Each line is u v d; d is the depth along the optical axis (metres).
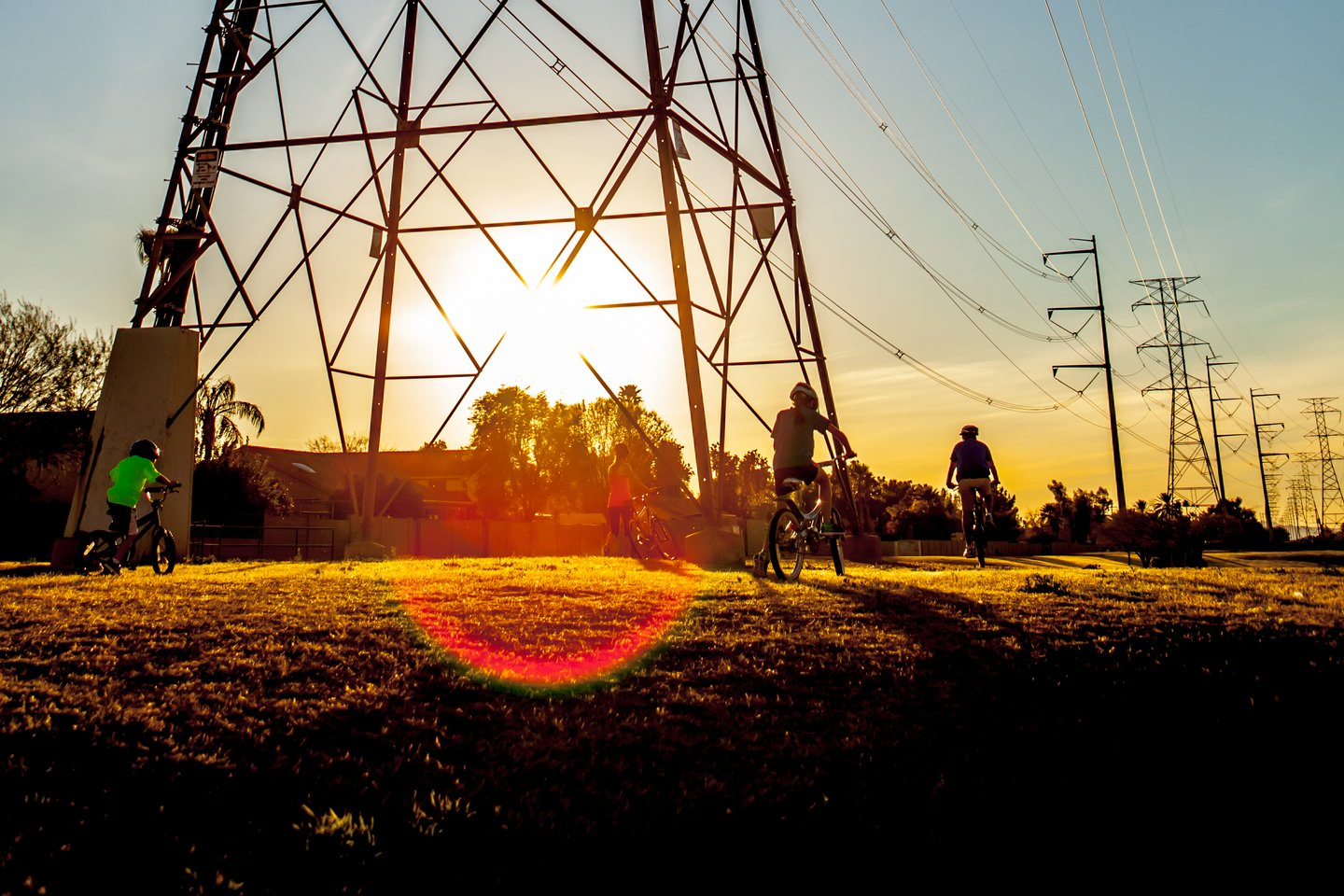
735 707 5.26
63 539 13.43
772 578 10.65
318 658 5.77
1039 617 7.41
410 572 11.13
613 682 5.55
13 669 5.25
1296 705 5.78
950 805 4.47
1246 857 4.40
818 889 3.87
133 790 4.02
